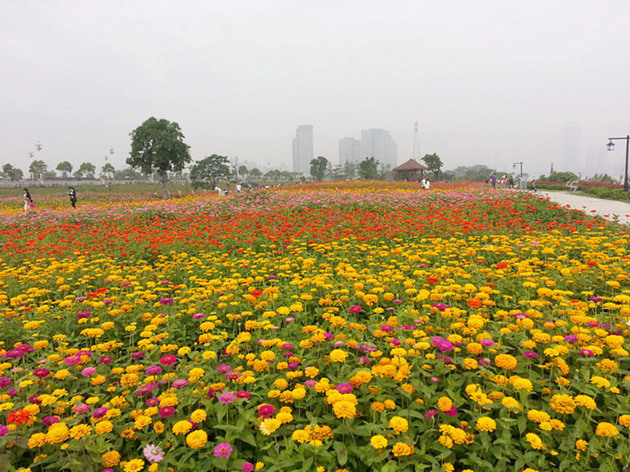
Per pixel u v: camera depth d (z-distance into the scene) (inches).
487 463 109.3
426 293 200.8
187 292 249.1
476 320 162.9
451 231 446.6
